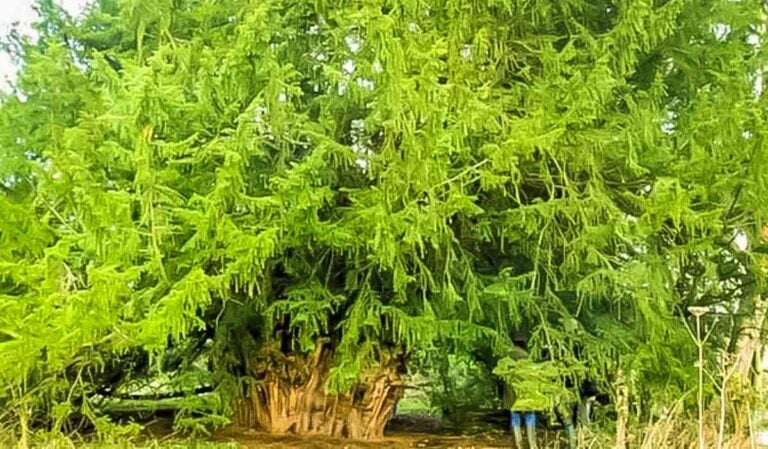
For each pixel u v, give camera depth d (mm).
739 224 6902
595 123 6898
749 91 6930
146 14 6660
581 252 6863
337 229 6305
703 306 7594
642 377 6809
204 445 7172
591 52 7008
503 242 7352
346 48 6602
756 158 6414
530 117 6445
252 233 5797
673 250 6918
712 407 6180
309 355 7961
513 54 7262
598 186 6762
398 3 6270
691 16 7477
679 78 7887
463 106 6273
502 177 6230
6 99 7000
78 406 7430
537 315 7309
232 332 8078
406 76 5973
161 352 6285
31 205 5996
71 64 6941
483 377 9289
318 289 7047
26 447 5750
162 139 5879
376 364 7762
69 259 5578
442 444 7809
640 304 6688
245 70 6094
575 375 6949
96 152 5574
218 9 6637
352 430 8062
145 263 5660
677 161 6812
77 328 5156
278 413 8094
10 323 5180
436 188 6105
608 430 6738
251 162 6285
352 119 6918
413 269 6996
